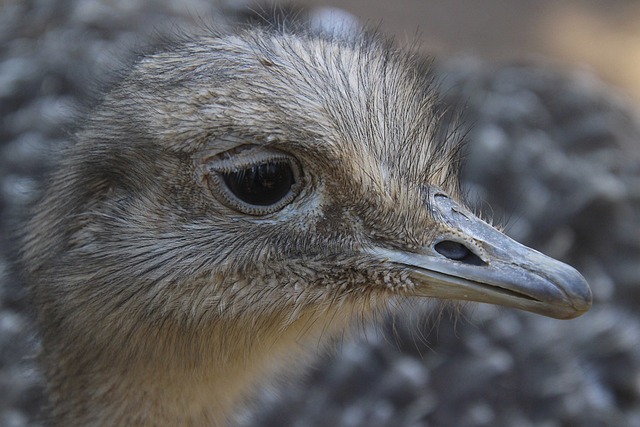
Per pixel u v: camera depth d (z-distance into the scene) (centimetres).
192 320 140
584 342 157
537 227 159
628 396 157
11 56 163
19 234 145
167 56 141
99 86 145
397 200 140
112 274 140
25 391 150
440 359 155
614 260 160
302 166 139
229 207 139
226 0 167
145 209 140
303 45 141
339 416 153
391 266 140
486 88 166
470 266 139
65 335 142
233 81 138
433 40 236
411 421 153
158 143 139
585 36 244
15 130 159
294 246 139
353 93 140
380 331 152
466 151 156
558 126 165
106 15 164
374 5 240
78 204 141
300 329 142
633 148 166
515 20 246
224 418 144
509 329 156
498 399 154
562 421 154
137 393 142
